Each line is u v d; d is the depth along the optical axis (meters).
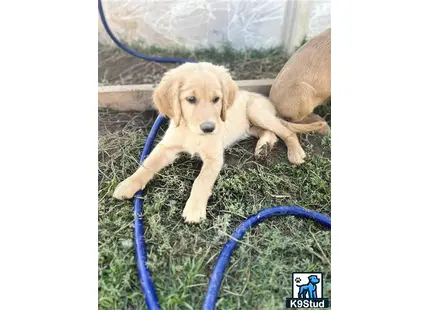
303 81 0.75
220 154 0.71
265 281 0.63
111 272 0.63
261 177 0.71
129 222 0.67
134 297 0.62
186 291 0.61
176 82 0.67
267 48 0.88
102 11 0.86
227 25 0.86
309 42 0.78
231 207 0.68
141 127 0.78
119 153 0.74
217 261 0.63
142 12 0.86
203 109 0.65
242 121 0.75
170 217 0.67
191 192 0.69
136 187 0.69
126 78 0.84
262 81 0.82
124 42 0.88
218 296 0.61
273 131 0.75
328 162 0.73
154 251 0.64
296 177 0.71
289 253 0.65
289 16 0.85
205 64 0.70
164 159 0.72
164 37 0.88
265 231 0.67
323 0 0.82
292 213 0.68
